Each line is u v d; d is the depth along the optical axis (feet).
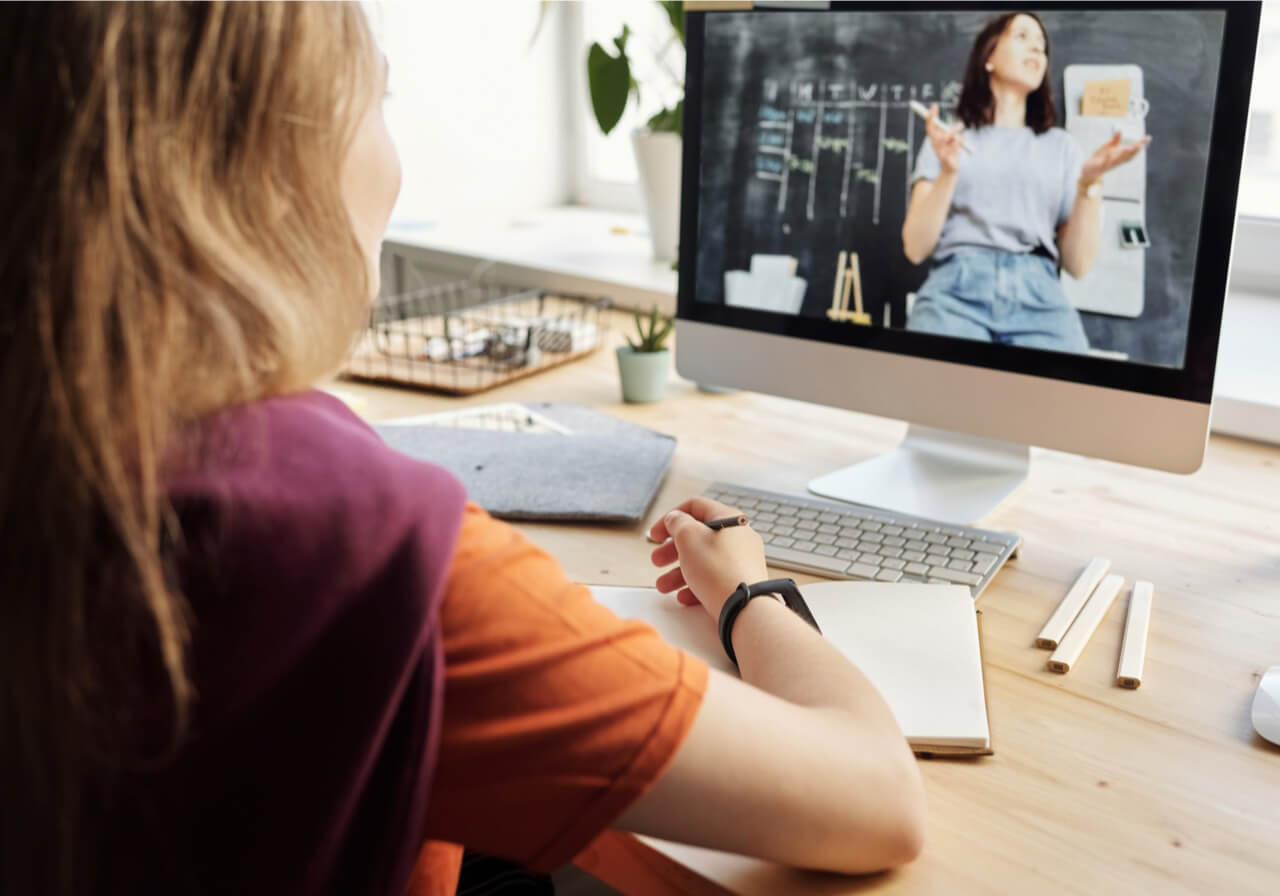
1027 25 3.45
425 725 1.63
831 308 4.00
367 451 1.69
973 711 2.60
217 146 1.56
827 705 2.13
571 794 1.73
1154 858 2.20
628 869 2.29
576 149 9.66
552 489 3.91
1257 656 2.95
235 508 1.53
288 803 1.59
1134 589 3.27
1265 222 5.89
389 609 1.60
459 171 9.01
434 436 4.45
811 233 4.00
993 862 2.19
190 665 1.52
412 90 8.52
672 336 6.12
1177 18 3.18
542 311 6.59
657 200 7.04
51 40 1.45
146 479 1.47
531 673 1.70
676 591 3.08
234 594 1.53
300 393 1.75
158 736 1.52
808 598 3.13
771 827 1.88
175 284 1.50
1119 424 3.48
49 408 1.44
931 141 3.69
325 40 1.64
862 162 3.84
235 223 1.58
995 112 3.55
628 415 4.90
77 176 1.44
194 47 1.51
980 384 3.73
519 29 9.07
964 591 3.14
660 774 1.75
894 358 3.89
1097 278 3.44
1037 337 3.59
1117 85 3.32
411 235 8.26
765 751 1.86
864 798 1.98
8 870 1.59
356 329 1.81
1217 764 2.50
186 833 1.57
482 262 7.55
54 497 1.45
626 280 6.68
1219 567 3.48
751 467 4.27
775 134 4.01
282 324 1.61
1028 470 4.03
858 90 3.81
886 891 2.11
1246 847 2.23
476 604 1.71
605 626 1.80
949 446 4.21
